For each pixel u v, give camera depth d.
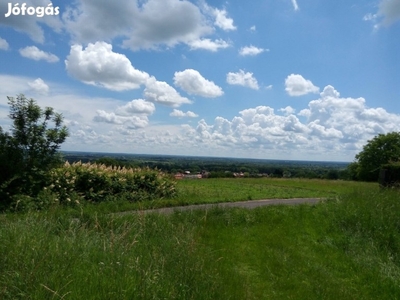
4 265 4.62
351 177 60.59
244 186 26.22
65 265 4.69
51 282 4.18
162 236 7.77
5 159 11.65
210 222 10.73
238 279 6.59
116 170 15.99
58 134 12.61
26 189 11.73
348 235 10.70
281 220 11.88
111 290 4.23
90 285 4.26
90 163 15.33
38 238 5.62
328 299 6.46
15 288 4.12
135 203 13.73
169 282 4.96
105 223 8.18
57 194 12.50
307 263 8.23
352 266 8.45
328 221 11.75
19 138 12.11
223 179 35.47
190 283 5.36
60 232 6.68
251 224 11.32
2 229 6.01
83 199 13.37
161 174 17.30
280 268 7.73
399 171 16.33
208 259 6.90
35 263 4.57
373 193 14.02
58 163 13.00
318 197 19.92
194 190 20.38
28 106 12.23
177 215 10.67
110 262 5.04
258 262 7.97
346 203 13.00
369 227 10.86
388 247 9.83
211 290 5.42
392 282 7.56
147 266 5.18
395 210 11.73
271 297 6.26
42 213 8.25
